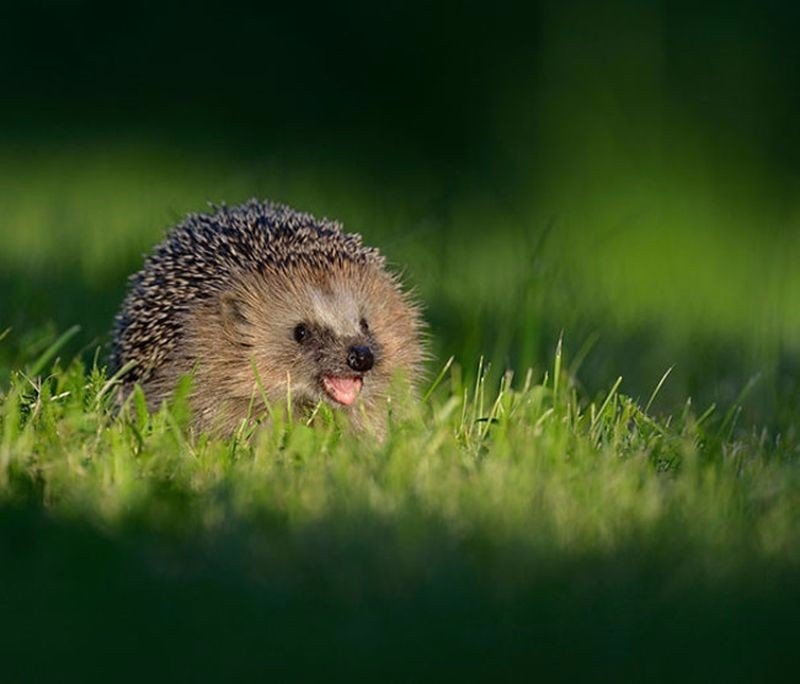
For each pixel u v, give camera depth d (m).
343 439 11.35
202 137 38.47
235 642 7.20
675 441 11.22
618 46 38.53
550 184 36.44
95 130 38.03
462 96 40.44
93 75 39.69
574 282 18.38
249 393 12.95
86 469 9.97
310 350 13.05
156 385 12.95
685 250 31.94
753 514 9.59
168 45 40.38
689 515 9.34
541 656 7.11
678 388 15.03
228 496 9.27
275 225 13.84
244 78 40.41
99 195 30.28
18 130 37.41
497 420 11.45
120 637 7.27
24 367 13.30
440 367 15.30
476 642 7.20
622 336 16.84
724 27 39.75
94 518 8.91
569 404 12.09
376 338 13.40
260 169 30.66
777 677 7.05
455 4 42.22
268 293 13.12
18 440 10.34
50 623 7.46
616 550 8.55
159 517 9.01
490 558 8.34
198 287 13.16
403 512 8.95
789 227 33.09
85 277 18.06
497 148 38.19
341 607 7.64
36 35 39.75
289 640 7.20
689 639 7.31
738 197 36.31
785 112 38.69
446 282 18.28
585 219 33.66
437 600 7.63
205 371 12.88
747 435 12.47
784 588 8.05
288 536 8.53
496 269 23.89
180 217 19.22
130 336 13.27
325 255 13.62
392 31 41.28
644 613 7.60
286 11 41.09
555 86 38.25
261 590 7.84
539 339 15.58
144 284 13.46
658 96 38.25
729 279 30.23
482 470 10.09
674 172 36.50
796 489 10.06
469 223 33.12
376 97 40.62
